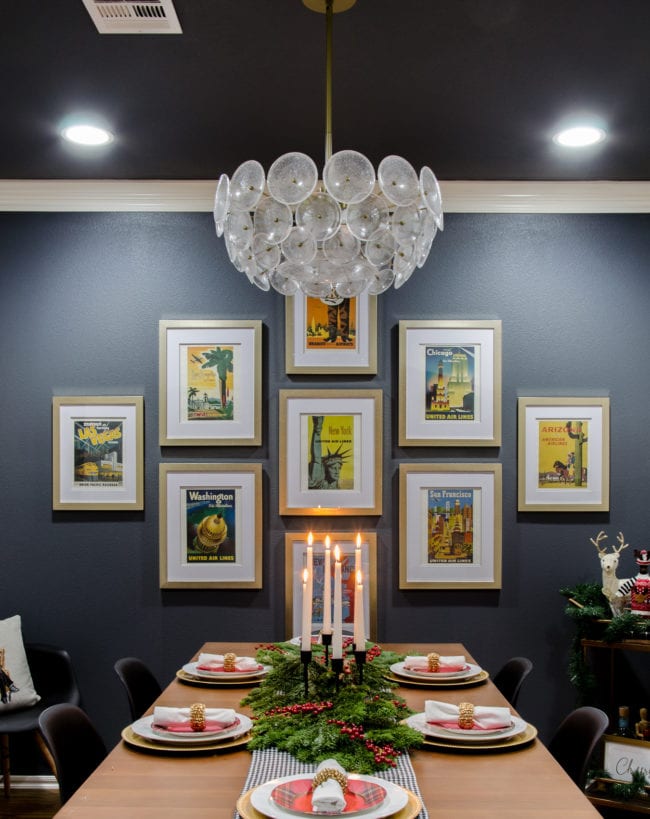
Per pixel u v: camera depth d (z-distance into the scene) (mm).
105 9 2354
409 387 3900
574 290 3932
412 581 3863
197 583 3859
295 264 2352
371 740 1972
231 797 1731
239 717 2215
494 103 2965
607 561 3549
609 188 3859
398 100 2939
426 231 2336
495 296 3930
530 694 3859
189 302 3924
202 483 3883
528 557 3895
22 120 3129
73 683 3605
